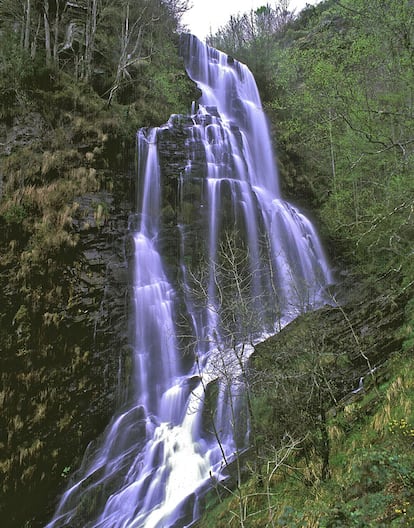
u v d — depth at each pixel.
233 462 8.12
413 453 4.62
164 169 15.02
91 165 13.02
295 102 19.36
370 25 11.37
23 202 10.82
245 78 26.19
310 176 21.69
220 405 9.59
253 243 16.06
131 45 20.25
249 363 8.79
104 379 11.05
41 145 12.31
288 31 35.53
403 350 8.13
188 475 8.74
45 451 9.45
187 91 21.08
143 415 11.02
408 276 11.59
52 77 13.93
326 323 9.38
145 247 13.45
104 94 16.67
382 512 3.84
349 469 5.37
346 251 18.42
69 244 11.14
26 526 8.87
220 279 11.56
